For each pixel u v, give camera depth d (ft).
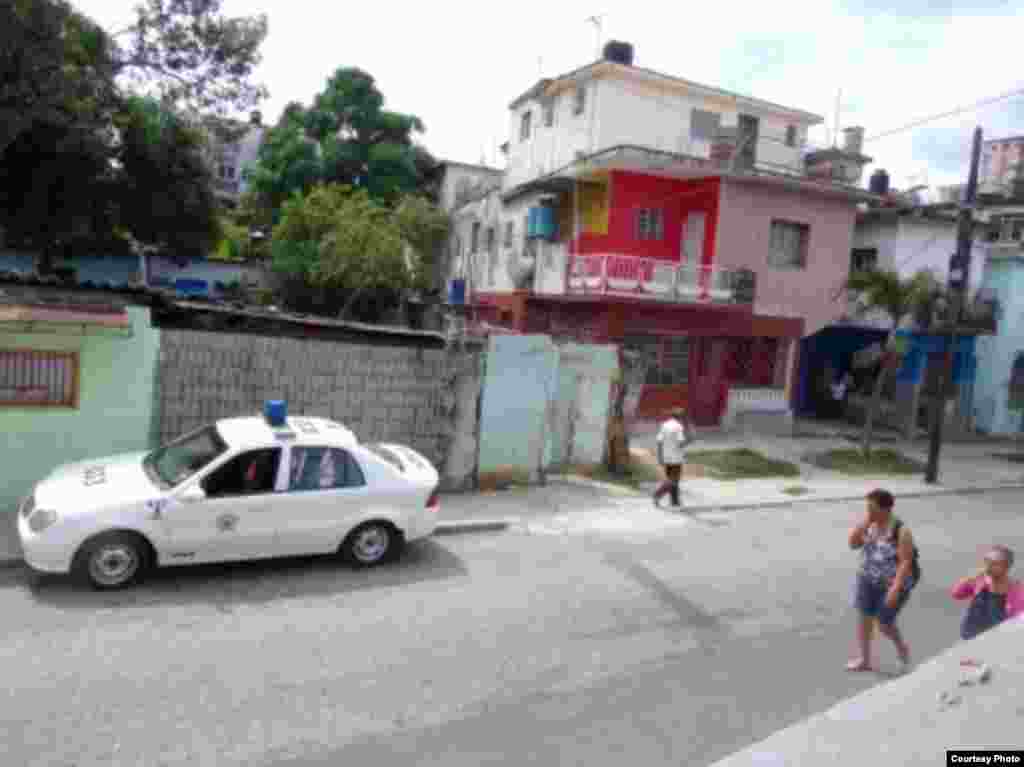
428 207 100.63
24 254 88.48
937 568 35.24
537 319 78.95
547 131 88.48
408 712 18.86
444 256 104.78
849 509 47.11
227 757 16.52
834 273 76.69
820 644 24.91
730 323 71.36
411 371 40.04
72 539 24.82
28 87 48.55
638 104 80.59
